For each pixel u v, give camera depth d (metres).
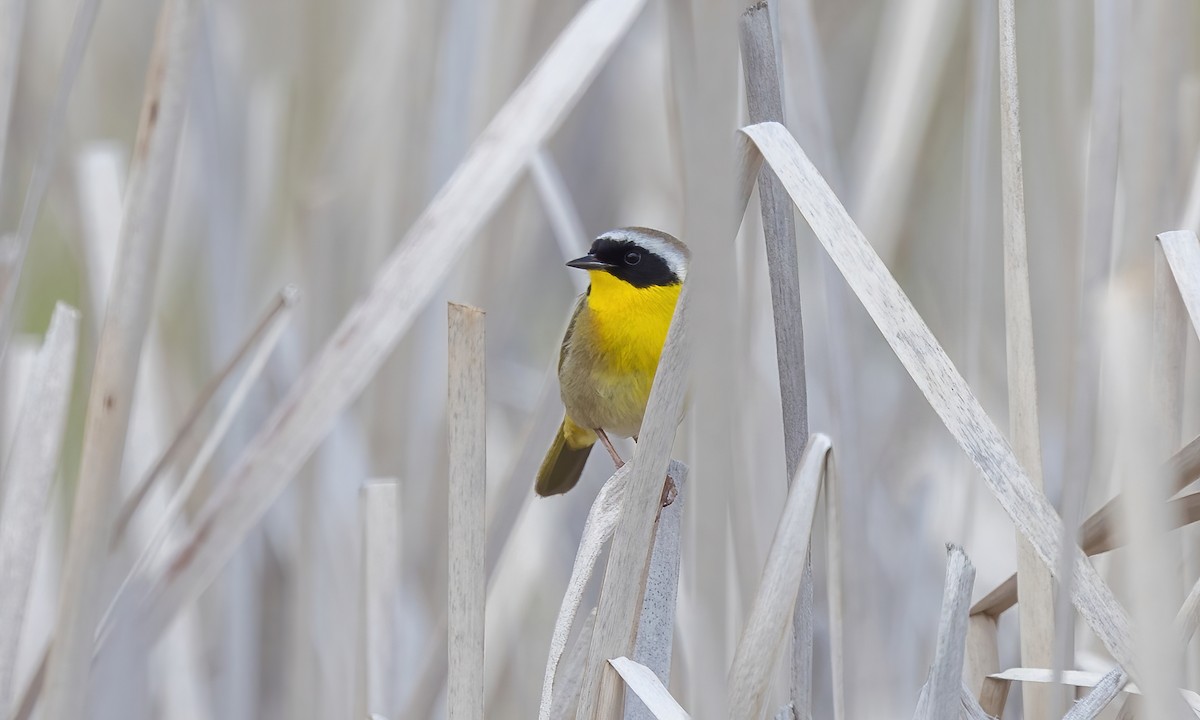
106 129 7.54
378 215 7.47
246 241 7.46
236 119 7.47
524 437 7.38
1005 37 7.23
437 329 7.46
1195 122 7.34
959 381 7.20
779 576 7.21
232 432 7.45
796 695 7.22
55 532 7.45
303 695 7.41
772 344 7.41
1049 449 7.41
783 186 7.20
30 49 7.49
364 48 7.50
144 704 7.31
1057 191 7.38
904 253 7.48
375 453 7.46
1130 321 7.14
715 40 7.17
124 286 7.22
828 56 7.59
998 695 7.24
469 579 7.21
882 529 7.44
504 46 7.47
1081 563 7.19
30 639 7.40
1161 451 7.21
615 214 7.59
